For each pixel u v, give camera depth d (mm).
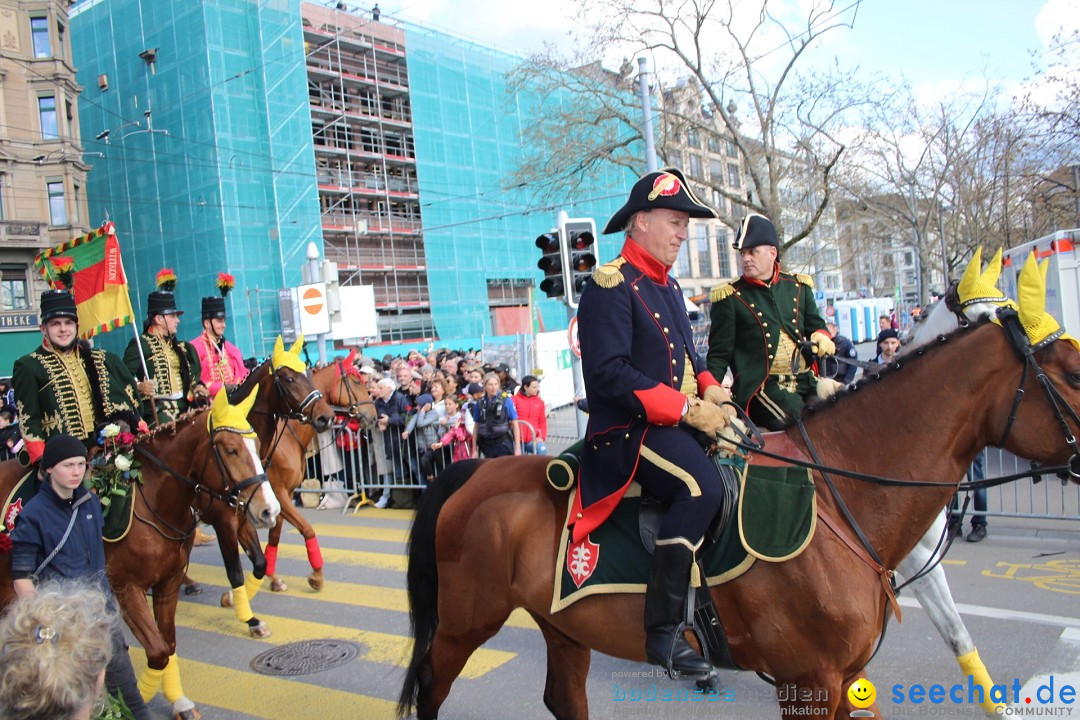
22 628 2189
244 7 33438
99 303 6875
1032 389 2988
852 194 23609
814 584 2889
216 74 32531
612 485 3164
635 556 3129
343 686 5273
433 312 38500
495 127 41281
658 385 2984
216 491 4992
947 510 4145
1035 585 6199
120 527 4691
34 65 34344
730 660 3121
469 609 3584
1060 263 10797
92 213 37312
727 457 3184
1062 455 2980
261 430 7180
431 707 3727
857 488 3125
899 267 54094
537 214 44125
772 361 4234
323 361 13352
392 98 43719
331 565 8367
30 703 2082
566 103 26109
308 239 34375
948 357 3113
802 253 34219
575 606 3242
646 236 3238
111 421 5215
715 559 3025
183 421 5145
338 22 40219
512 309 43719
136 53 34688
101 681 2312
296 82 34406
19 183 34125
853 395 3287
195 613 6988
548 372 21000
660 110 20656
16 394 5102
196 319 33719
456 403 10664
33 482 4891
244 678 5496
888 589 3076
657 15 20156
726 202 31766
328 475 11727
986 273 3650
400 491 11375
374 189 41094
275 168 33500
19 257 33719
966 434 3104
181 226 33875
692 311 12531
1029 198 23016
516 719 4625
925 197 26234
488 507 3545
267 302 33156
